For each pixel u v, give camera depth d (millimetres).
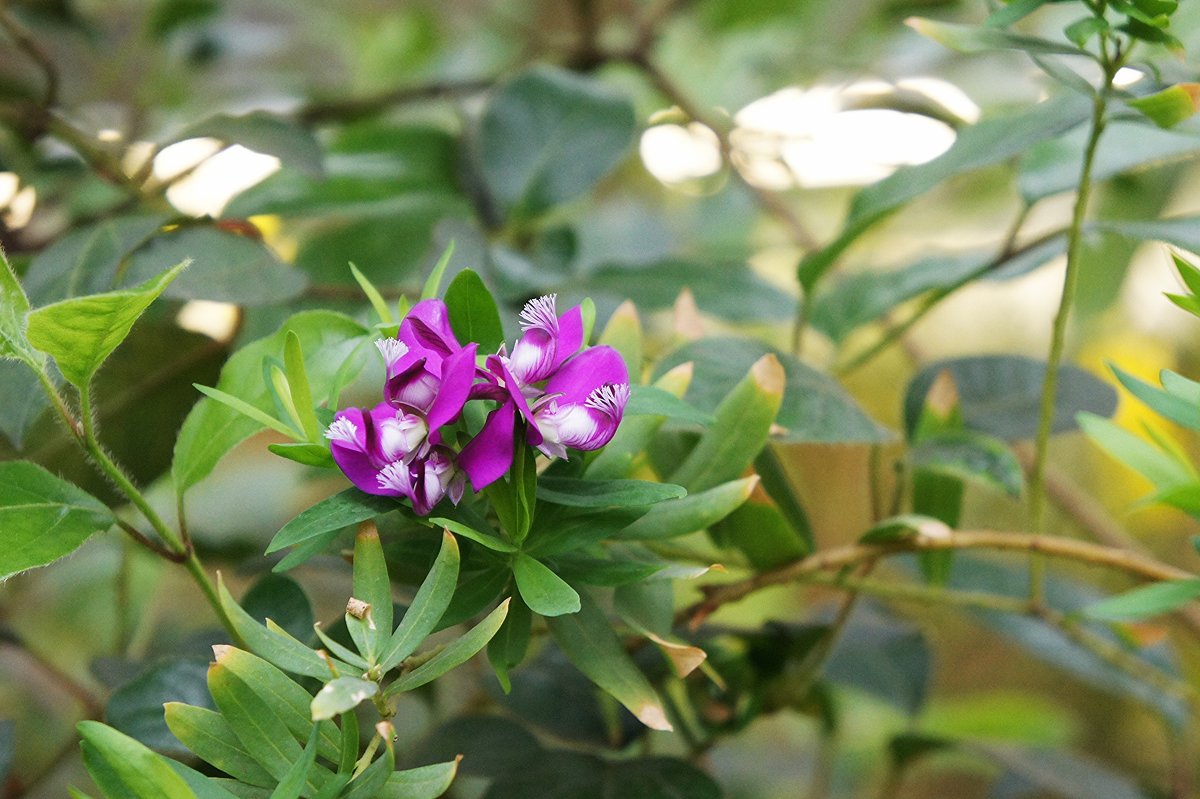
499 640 555
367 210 822
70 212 810
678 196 1241
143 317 685
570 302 718
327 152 899
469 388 536
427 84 973
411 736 786
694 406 613
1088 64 701
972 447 649
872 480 660
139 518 749
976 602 660
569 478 551
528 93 838
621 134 827
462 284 556
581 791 621
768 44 1176
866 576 659
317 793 527
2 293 547
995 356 688
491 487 544
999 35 598
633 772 626
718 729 673
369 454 537
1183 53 583
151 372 670
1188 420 560
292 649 534
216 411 585
